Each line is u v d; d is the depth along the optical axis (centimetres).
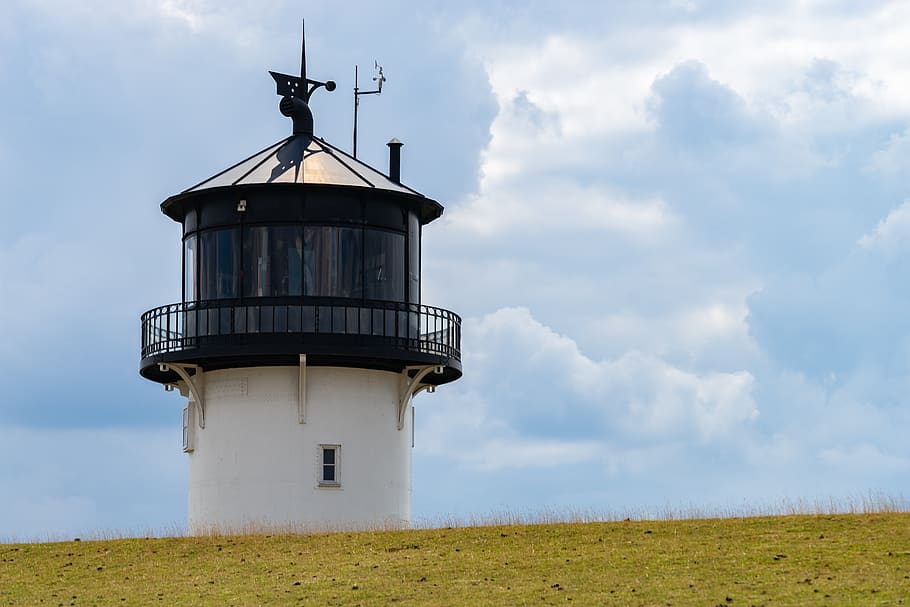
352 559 5844
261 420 7062
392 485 7181
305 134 7512
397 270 7194
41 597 5559
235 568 5816
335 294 7025
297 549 6062
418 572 5584
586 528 6122
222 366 7125
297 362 7038
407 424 7350
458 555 5794
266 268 7000
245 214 7038
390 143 7762
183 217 7350
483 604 5122
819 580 5169
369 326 6988
